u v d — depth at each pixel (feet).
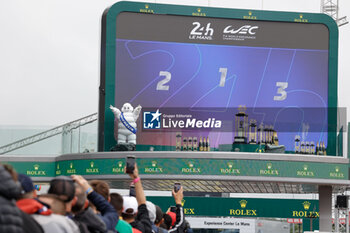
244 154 95.50
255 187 116.06
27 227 16.02
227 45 109.40
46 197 18.78
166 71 107.76
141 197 26.08
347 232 103.30
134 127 101.35
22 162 103.86
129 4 107.34
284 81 110.11
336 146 107.14
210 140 103.96
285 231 91.76
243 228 91.09
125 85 106.63
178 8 108.58
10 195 15.52
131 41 107.24
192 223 90.99
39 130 103.86
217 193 127.85
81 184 20.65
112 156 97.25
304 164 96.78
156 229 32.89
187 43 108.58
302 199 101.55
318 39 111.04
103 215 21.97
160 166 95.45
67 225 18.12
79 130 101.96
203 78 108.37
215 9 109.40
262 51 110.01
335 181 97.96
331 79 110.63
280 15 110.52
